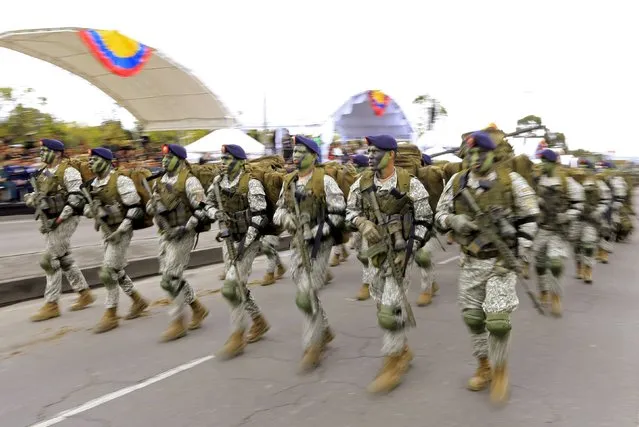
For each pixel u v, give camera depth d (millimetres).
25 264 8898
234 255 5340
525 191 4113
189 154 21812
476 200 4137
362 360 5230
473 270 4199
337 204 4949
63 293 8094
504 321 4004
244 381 4766
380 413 4113
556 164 7090
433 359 5219
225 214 5422
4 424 4074
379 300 4836
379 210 4516
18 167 17031
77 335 6164
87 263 8984
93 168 6223
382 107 22812
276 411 4184
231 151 5387
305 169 5008
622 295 7781
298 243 4957
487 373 4504
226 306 7320
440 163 9570
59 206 6676
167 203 5738
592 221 8508
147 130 26688
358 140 22344
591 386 4559
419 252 7121
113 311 6344
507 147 5051
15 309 7281
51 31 17672
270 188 5457
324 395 4453
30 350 5684
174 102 24406
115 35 18625
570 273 9344
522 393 4426
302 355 5363
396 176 4543
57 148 6727
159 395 4516
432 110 21734
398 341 4523
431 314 6820
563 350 5445
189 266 10133
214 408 4258
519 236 4137
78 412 4238
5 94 19703
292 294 8031
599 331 6070
